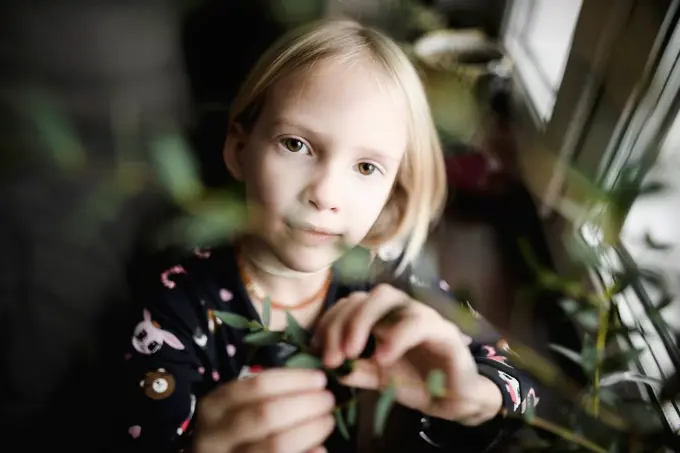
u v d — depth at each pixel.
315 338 0.47
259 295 0.60
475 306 0.59
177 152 0.38
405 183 0.57
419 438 0.56
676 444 0.38
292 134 0.51
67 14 0.61
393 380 0.40
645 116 0.57
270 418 0.42
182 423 0.53
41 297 0.62
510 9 0.99
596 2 0.63
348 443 0.58
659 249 0.48
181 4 0.66
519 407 0.49
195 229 0.40
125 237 0.58
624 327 0.42
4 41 0.59
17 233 0.58
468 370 0.48
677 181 0.43
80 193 0.53
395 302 0.48
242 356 0.59
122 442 0.54
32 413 0.64
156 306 0.59
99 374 0.64
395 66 0.54
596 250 0.43
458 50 0.88
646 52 0.56
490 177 0.78
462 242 0.75
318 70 0.52
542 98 0.83
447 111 0.63
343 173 0.51
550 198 0.66
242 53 0.68
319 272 0.59
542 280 0.46
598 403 0.41
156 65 0.64
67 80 0.58
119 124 0.52
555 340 0.63
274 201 0.51
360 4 0.79
